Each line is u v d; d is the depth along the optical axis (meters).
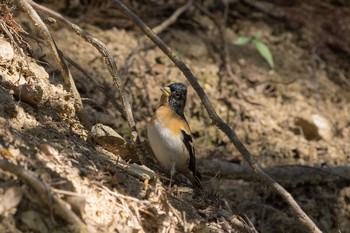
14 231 6.12
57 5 13.52
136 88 12.62
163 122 9.67
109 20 13.85
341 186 12.20
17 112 7.84
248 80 14.30
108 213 7.04
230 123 13.20
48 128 8.20
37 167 6.78
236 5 15.84
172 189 8.93
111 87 12.25
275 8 16.17
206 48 14.48
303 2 16.39
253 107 13.66
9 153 6.73
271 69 14.80
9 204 6.18
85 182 7.19
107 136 8.87
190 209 8.53
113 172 7.72
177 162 9.68
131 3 14.42
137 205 7.45
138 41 13.50
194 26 14.88
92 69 12.41
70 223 6.43
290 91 14.47
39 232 6.24
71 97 9.21
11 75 8.55
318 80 15.24
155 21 14.51
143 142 10.20
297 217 9.06
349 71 15.88
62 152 7.62
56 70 11.26
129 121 9.40
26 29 11.92
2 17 9.20
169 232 7.51
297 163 12.58
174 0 14.98
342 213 11.91
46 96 8.77
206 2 15.52
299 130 13.47
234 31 15.41
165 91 9.94
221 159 12.14
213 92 13.62
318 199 11.92
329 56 15.89
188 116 12.84
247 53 14.90
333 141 13.51
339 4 16.67
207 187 11.16
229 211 9.12
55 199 6.38
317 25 16.20
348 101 15.07
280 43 15.62
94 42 9.59
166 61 13.51
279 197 11.70
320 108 14.44
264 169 11.56
